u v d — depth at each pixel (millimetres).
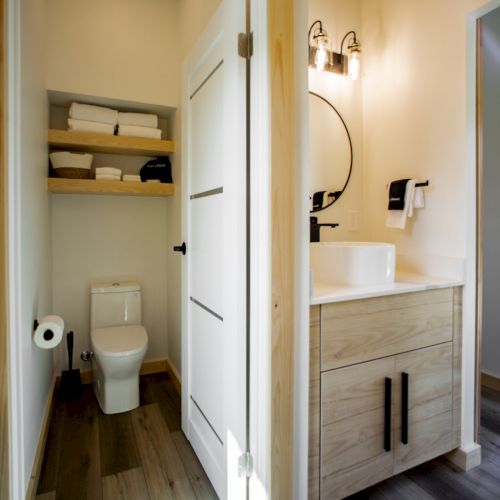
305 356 1258
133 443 1881
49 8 2207
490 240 2506
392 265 1560
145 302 2787
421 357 1539
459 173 1657
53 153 2303
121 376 2160
